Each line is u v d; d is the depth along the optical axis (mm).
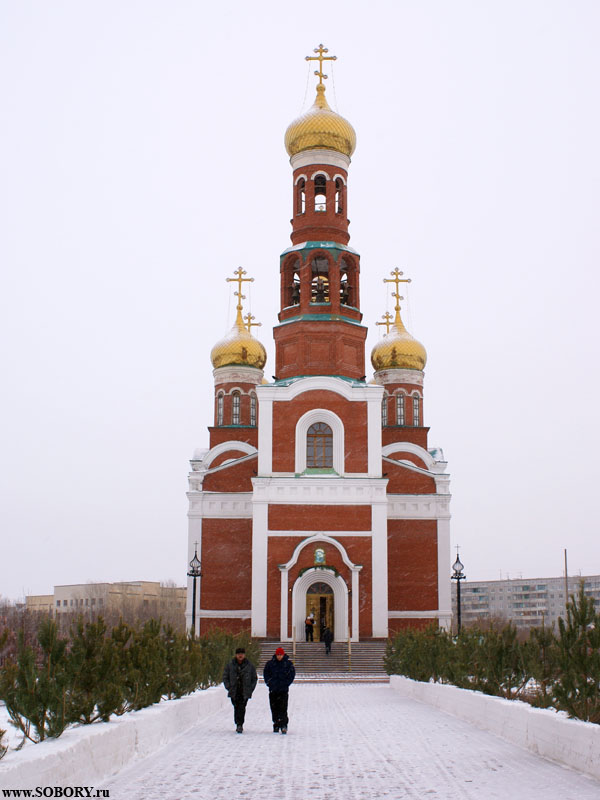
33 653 12570
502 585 157125
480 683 21734
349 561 48906
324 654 46188
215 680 29219
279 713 19203
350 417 51000
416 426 66062
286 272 53531
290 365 52562
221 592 54656
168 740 17484
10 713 12281
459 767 13961
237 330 68688
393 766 14117
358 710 25047
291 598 48562
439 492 57125
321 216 53469
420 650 30562
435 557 55625
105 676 14875
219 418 67312
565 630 15242
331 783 12586
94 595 128500
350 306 53250
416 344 68000
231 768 13984
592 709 14508
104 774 12969
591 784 12336
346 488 50031
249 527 55469
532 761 14516
